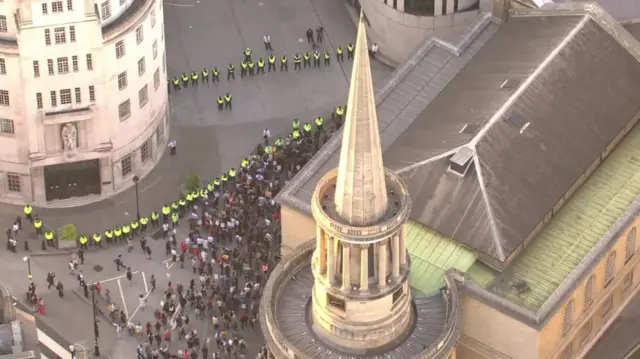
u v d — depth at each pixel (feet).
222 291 563.89
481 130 522.06
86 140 593.01
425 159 520.01
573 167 528.22
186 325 556.92
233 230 585.63
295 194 529.45
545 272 503.61
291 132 637.71
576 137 534.78
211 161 625.41
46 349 515.91
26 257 575.79
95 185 606.96
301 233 530.68
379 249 457.27
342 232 451.12
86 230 596.70
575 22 567.18
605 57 558.97
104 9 572.10
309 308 491.72
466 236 504.43
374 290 463.83
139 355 545.44
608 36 564.71
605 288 521.65
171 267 581.12
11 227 596.29
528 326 485.56
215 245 583.17
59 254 586.45
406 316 480.64
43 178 598.34
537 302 493.36
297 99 654.53
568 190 525.75
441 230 507.30
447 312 484.74
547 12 578.25
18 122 583.17
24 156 591.37
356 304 466.29
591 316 522.88
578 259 507.30
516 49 565.94
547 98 538.88
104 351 550.77
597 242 510.17
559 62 549.95
